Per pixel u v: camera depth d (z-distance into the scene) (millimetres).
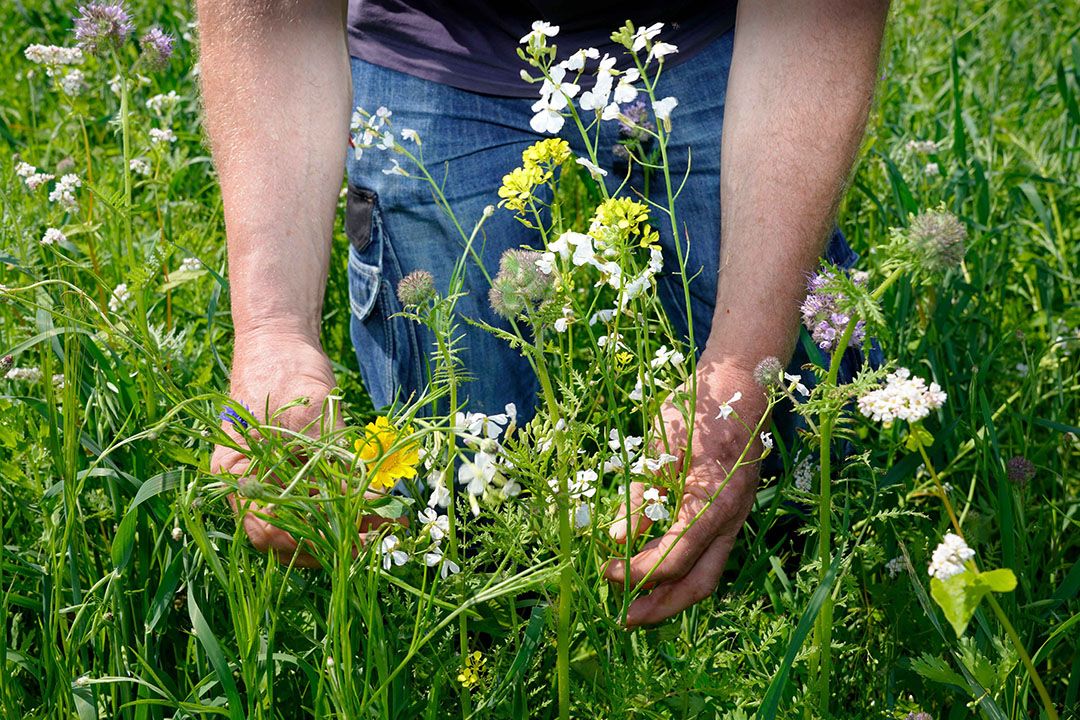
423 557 1567
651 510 1584
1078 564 1792
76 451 1623
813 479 1896
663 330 1674
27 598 1737
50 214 2379
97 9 1969
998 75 3969
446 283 2283
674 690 1543
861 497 2000
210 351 2416
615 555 1647
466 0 2283
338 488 1378
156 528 1801
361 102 2338
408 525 1613
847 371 2232
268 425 1372
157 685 1678
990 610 1787
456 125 2264
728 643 1839
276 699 1727
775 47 1841
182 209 2953
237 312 1803
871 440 2428
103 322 1608
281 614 1690
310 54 1948
